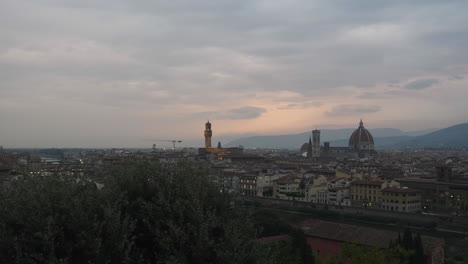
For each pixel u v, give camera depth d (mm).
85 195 31656
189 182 35531
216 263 31641
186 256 31312
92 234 28609
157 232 31250
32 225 27922
